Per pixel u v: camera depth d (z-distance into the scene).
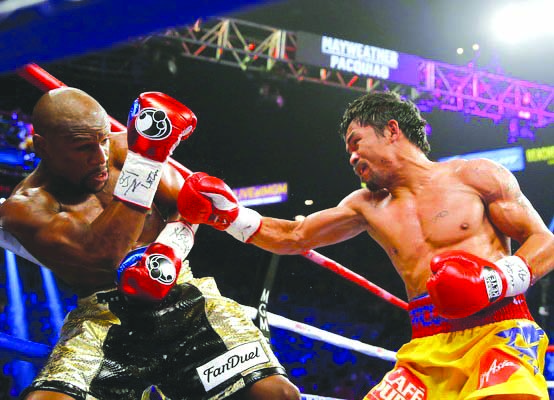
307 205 14.19
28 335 9.59
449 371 2.02
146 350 2.11
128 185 1.96
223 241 12.12
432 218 2.19
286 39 12.07
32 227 2.03
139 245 2.23
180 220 2.26
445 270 1.88
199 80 12.52
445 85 12.72
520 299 2.06
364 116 2.32
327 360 10.13
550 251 2.04
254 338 2.17
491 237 2.17
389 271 12.01
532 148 13.93
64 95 2.09
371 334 10.72
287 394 2.07
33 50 0.78
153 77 11.32
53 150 2.06
